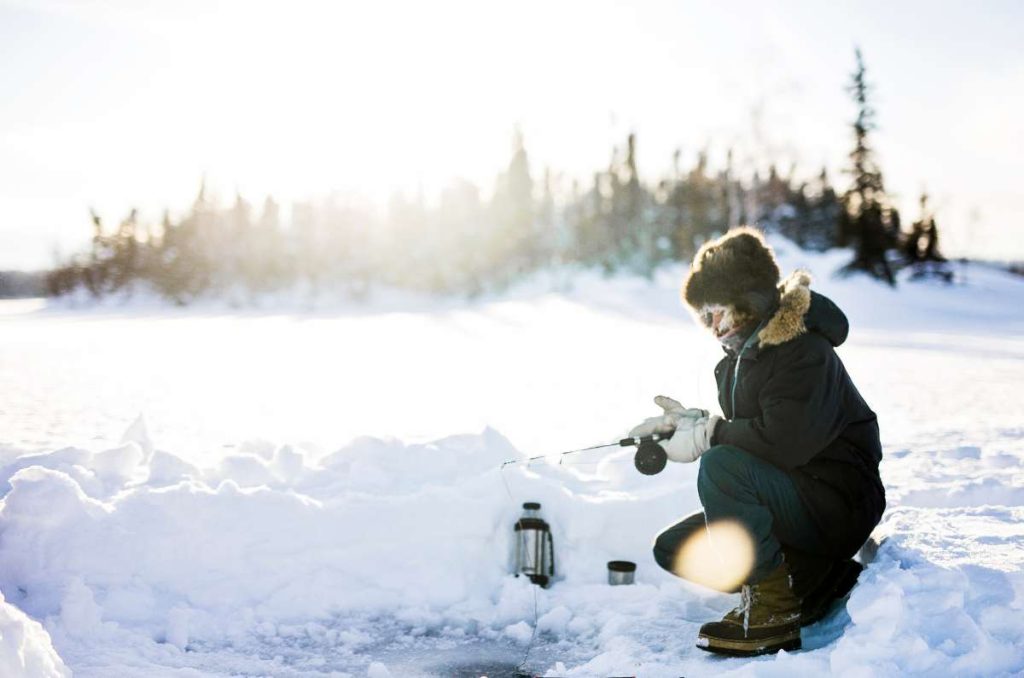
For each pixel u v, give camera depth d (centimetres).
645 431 302
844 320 278
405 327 3769
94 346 2639
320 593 338
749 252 277
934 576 264
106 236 8688
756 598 277
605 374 1521
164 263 8219
